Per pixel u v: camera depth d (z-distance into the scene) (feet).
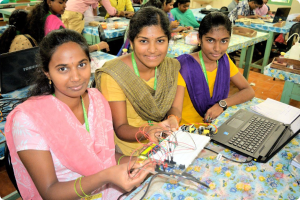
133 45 3.58
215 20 4.20
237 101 4.75
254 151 3.14
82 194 2.63
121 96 3.87
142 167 2.60
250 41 9.58
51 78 2.73
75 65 2.64
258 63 13.96
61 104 2.89
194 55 5.00
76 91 2.79
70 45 2.60
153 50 3.39
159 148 2.84
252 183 2.73
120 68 3.81
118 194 3.59
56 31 2.64
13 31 5.89
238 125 3.73
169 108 4.29
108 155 3.46
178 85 4.78
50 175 2.66
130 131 3.78
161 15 3.32
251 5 13.98
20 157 2.64
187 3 12.17
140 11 3.38
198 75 4.82
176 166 2.56
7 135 2.71
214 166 2.99
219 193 2.61
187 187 2.70
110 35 9.69
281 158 3.11
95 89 3.56
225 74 4.96
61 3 7.41
